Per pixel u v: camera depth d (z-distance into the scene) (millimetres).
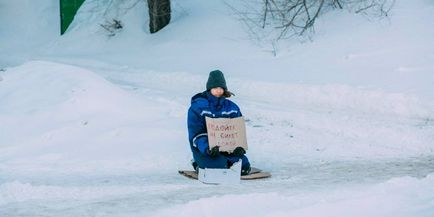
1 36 28062
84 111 11000
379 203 5566
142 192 7180
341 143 10578
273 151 10094
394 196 5766
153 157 9461
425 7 17844
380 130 11195
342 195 6109
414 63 14969
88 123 10656
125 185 7660
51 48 25516
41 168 8859
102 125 10664
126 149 9820
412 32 16703
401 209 5352
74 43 25266
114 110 11203
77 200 6805
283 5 19625
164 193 7078
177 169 8844
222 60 18641
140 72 18609
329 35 17938
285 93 14570
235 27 20828
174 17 23641
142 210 6137
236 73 17062
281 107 13359
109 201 6664
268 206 5801
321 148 10273
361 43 16875
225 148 7945
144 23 24578
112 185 7668
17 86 11844
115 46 23781
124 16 25094
